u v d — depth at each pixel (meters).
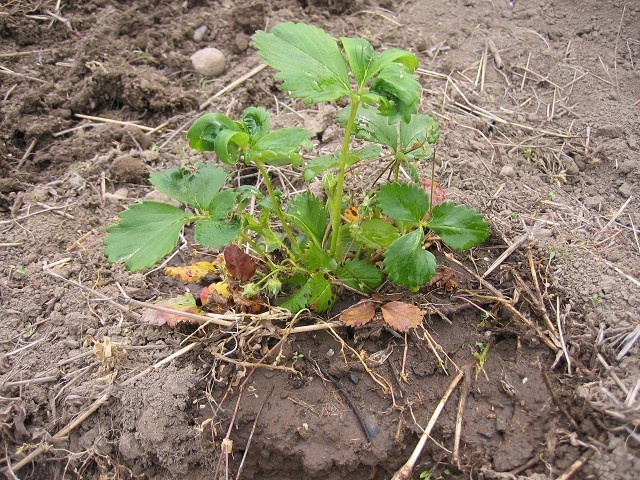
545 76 0.58
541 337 0.40
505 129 0.54
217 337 0.41
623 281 0.42
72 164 0.53
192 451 0.38
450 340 0.41
